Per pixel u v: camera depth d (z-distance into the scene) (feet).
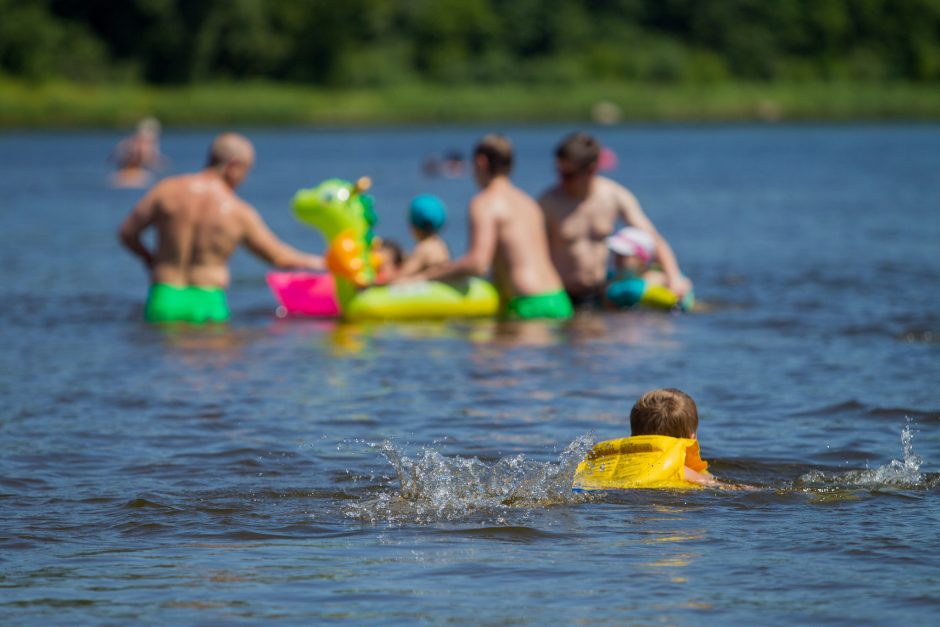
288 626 40.65
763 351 97.91
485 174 122.62
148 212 118.83
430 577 45.32
